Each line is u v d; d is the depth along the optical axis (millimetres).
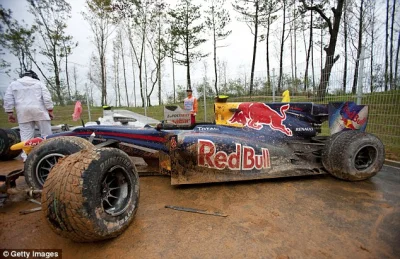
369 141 3023
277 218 2240
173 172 2893
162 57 22328
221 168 2957
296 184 3064
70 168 1749
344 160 2979
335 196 2697
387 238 1907
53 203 1681
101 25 21031
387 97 4957
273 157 3125
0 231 2125
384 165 3941
